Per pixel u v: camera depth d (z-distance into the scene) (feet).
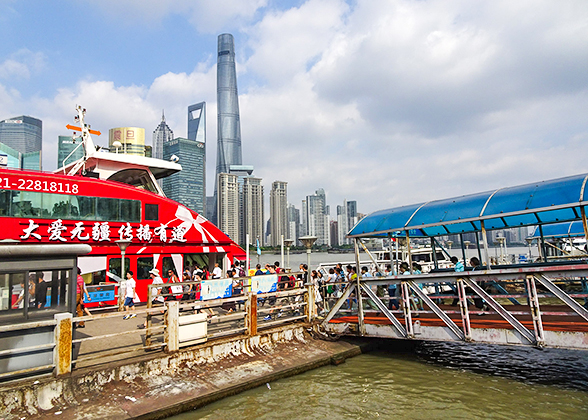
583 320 35.78
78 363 29.37
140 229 59.88
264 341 40.01
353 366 38.86
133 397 27.68
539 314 31.19
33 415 24.49
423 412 28.58
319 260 311.88
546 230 85.97
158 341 36.01
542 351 43.24
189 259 70.74
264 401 30.37
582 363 38.45
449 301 61.52
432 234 52.13
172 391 29.17
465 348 45.52
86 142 66.39
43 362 26.73
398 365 39.22
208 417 27.48
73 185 54.49
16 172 50.52
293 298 53.67
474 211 36.81
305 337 44.16
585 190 31.22
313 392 32.27
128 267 59.11
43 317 27.35
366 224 44.50
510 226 46.03
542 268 31.07
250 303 39.32
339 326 44.52
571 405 28.84
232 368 34.53
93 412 25.41
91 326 43.09
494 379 34.76
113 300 55.67
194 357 33.78
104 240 56.34
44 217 51.52
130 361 30.12
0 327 24.72
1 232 48.34
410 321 38.42
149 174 70.38
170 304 32.94
